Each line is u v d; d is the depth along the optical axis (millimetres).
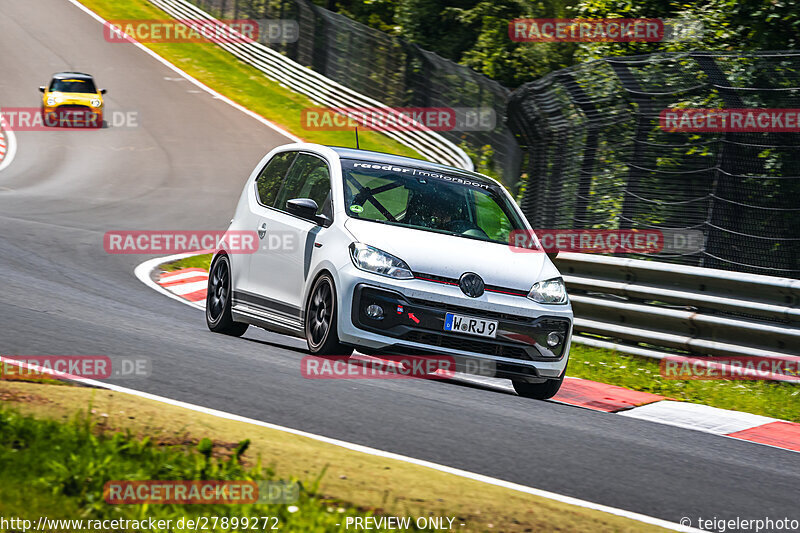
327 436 19031
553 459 19766
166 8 173750
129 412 18125
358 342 26109
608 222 47562
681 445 23312
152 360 24578
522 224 29922
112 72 138500
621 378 33969
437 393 25391
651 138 46781
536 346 26812
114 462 14523
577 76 47719
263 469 15492
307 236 28578
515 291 26891
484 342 26234
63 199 74562
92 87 114250
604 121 47219
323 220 28391
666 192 47312
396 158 31281
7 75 133250
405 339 25875
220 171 95312
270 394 22219
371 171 29641
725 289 36250
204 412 19281
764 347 34531
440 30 136375
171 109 123062
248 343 30938
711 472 20641
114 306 35906
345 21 123938
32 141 103688
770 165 46750
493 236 28984
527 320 26734
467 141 90875
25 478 13625
